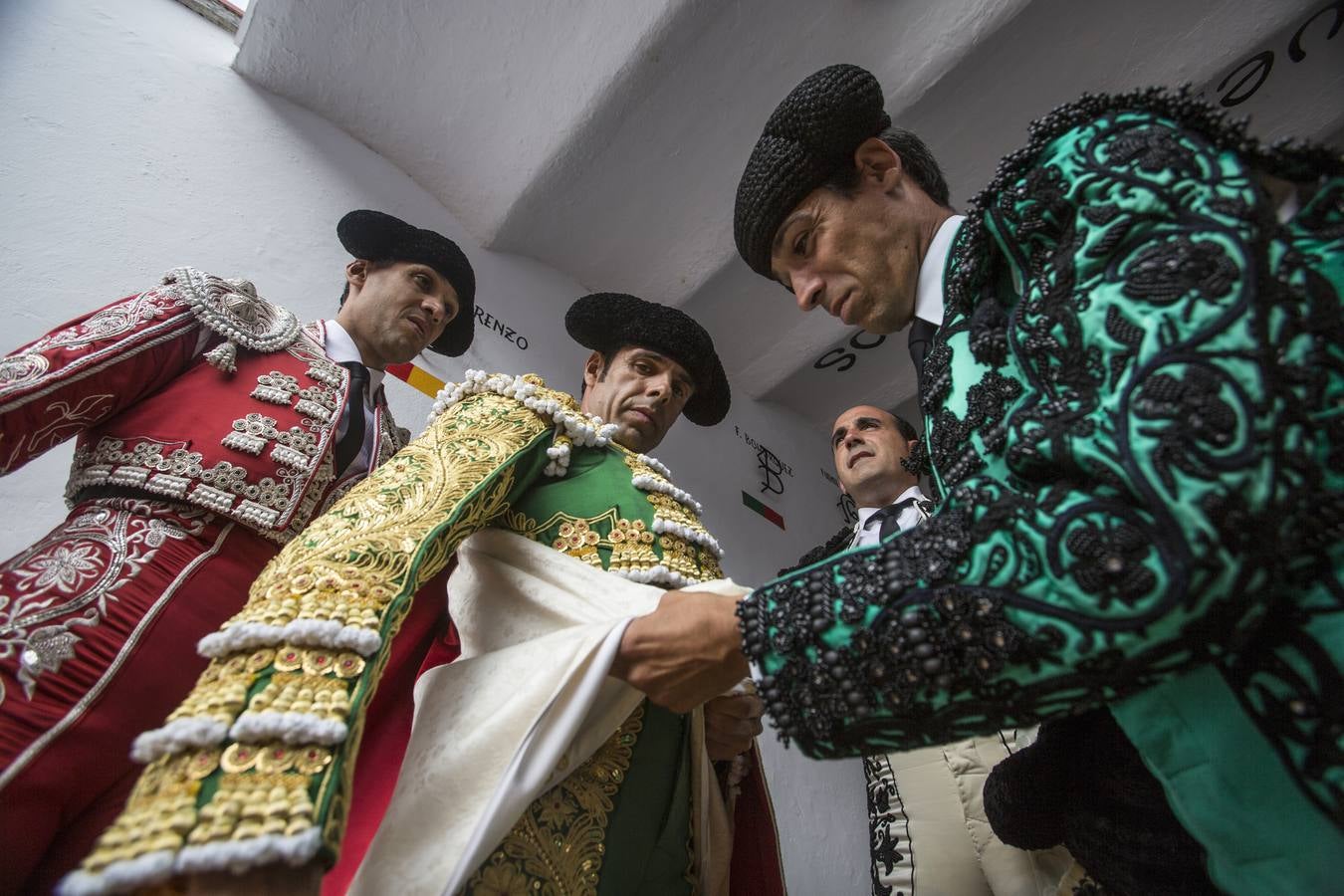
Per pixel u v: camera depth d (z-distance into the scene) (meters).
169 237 2.20
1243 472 0.55
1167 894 0.76
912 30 2.98
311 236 2.59
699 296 3.72
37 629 1.02
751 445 4.00
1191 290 0.61
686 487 3.48
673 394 1.72
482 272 3.18
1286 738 0.60
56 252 1.95
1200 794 0.65
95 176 2.13
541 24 2.92
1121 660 0.58
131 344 1.30
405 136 3.10
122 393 1.29
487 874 0.82
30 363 1.20
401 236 1.96
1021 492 0.67
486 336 2.99
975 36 2.92
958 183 3.36
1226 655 0.59
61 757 0.96
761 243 1.11
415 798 0.83
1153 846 0.77
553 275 3.48
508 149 3.15
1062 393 0.67
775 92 3.11
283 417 1.42
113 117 2.28
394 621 0.79
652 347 1.72
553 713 0.85
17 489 1.68
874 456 2.78
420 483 0.99
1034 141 0.82
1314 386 0.58
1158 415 0.58
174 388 1.37
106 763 1.00
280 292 2.38
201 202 2.35
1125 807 0.80
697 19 2.84
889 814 1.94
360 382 1.62
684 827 1.06
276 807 0.60
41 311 1.85
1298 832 0.60
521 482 1.13
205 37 2.78
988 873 1.68
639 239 3.49
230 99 2.66
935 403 0.84
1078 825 0.88
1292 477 0.56
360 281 1.93
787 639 0.70
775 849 1.21
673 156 3.23
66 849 0.95
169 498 1.24
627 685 0.96
